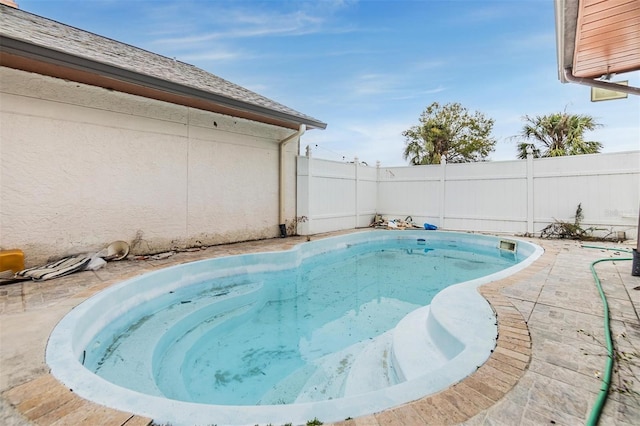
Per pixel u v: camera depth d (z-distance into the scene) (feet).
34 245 17.69
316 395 9.77
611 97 18.47
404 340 11.59
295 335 14.24
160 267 17.90
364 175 41.68
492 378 7.17
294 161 33.71
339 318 16.17
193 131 24.99
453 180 37.76
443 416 5.92
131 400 6.45
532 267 17.95
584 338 9.17
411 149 75.00
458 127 74.02
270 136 31.04
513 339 9.11
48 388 6.80
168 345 13.11
